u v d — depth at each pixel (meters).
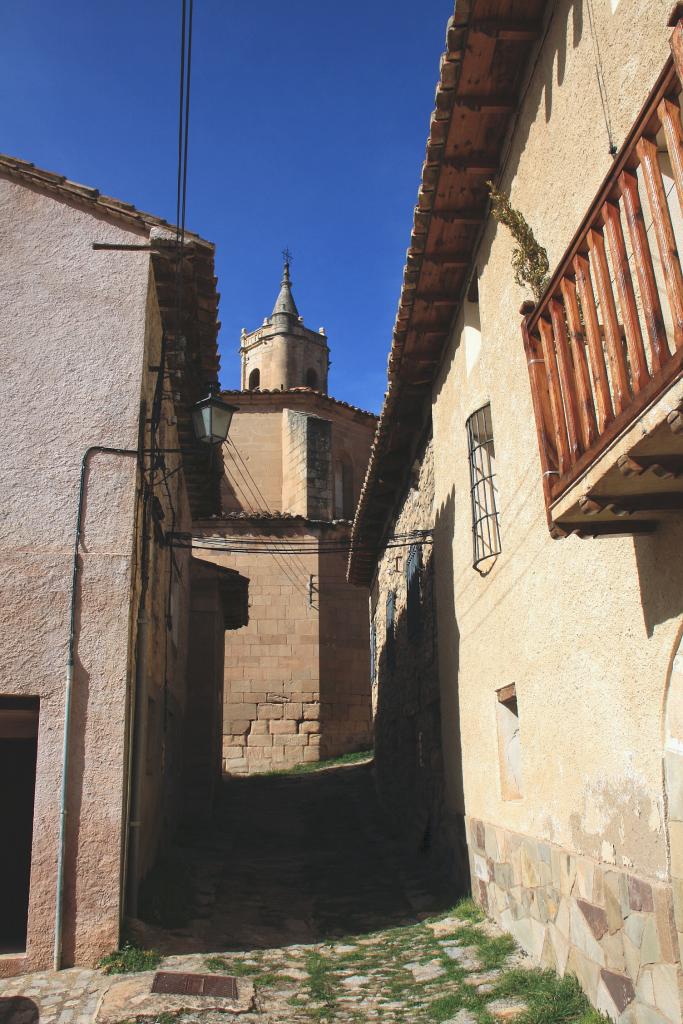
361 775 18.81
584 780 5.20
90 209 8.38
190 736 14.35
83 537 7.40
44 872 6.62
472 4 6.01
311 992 6.06
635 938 4.42
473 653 8.24
